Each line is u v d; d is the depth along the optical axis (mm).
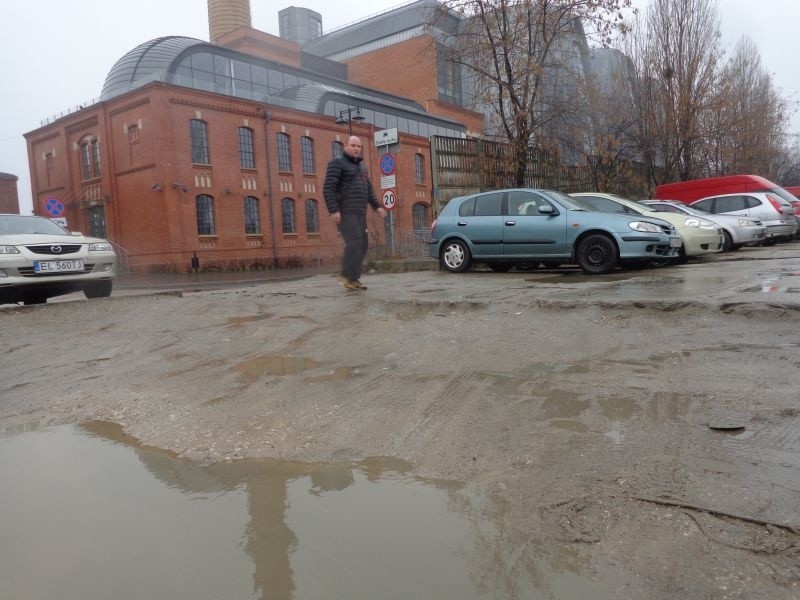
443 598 1726
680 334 4328
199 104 26547
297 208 31422
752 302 4742
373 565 1905
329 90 34156
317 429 3158
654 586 1743
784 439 2586
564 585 1768
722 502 2141
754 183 16562
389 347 4652
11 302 8219
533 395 3385
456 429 3012
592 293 6082
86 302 7609
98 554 2037
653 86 21438
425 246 16031
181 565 1950
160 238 25656
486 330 4852
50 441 3227
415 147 38656
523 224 9469
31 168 32094
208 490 2523
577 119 19703
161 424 3393
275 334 5426
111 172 27359
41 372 4742
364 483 2521
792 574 1757
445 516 2203
